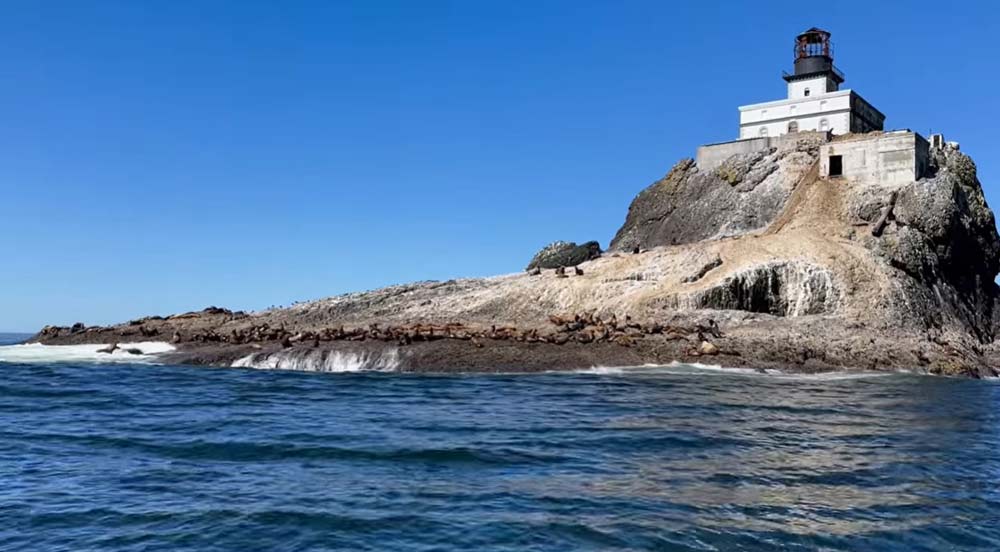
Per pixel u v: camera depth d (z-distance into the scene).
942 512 12.60
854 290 49.16
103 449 17.03
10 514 12.06
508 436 18.48
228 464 15.40
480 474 14.49
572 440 17.98
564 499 12.74
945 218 55.34
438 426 20.05
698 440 18.27
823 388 31.59
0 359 42.31
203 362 39.97
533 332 40.38
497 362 36.72
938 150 63.22
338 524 11.38
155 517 11.81
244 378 33.44
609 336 40.12
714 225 64.12
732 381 32.75
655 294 49.16
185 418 21.53
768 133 70.06
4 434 18.97
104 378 33.34
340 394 27.62
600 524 11.43
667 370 36.44
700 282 50.22
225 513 11.92
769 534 11.23
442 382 31.83
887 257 53.12
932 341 45.81
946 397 30.05
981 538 11.37
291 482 13.88
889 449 17.95
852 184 59.62
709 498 12.98
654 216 69.62
